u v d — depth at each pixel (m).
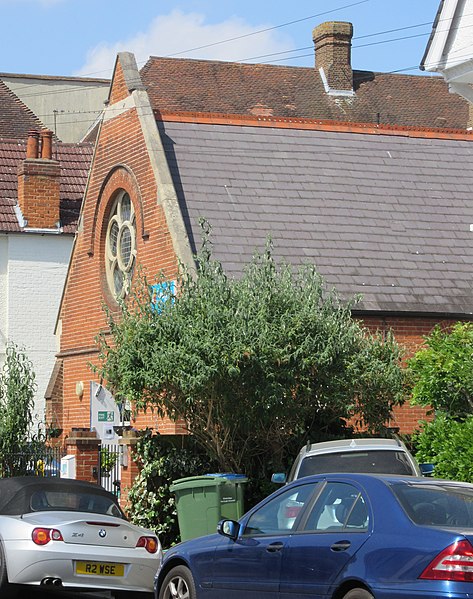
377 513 11.63
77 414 31.56
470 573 10.48
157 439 21.95
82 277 31.67
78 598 17.80
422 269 27.89
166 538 21.77
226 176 29.02
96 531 16.78
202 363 18.83
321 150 30.91
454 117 58.31
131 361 19.64
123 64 29.95
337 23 57.50
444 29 20.30
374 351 21.02
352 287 26.77
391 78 58.94
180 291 20.59
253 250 26.92
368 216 29.09
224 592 13.16
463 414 19.86
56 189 40.72
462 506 11.64
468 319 27.17
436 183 30.86
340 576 11.52
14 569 16.33
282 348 19.33
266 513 13.23
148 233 27.89
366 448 17.45
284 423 20.47
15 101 53.97
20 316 40.03
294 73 57.47
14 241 40.25
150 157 28.05
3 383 26.83
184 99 54.53
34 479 18.03
